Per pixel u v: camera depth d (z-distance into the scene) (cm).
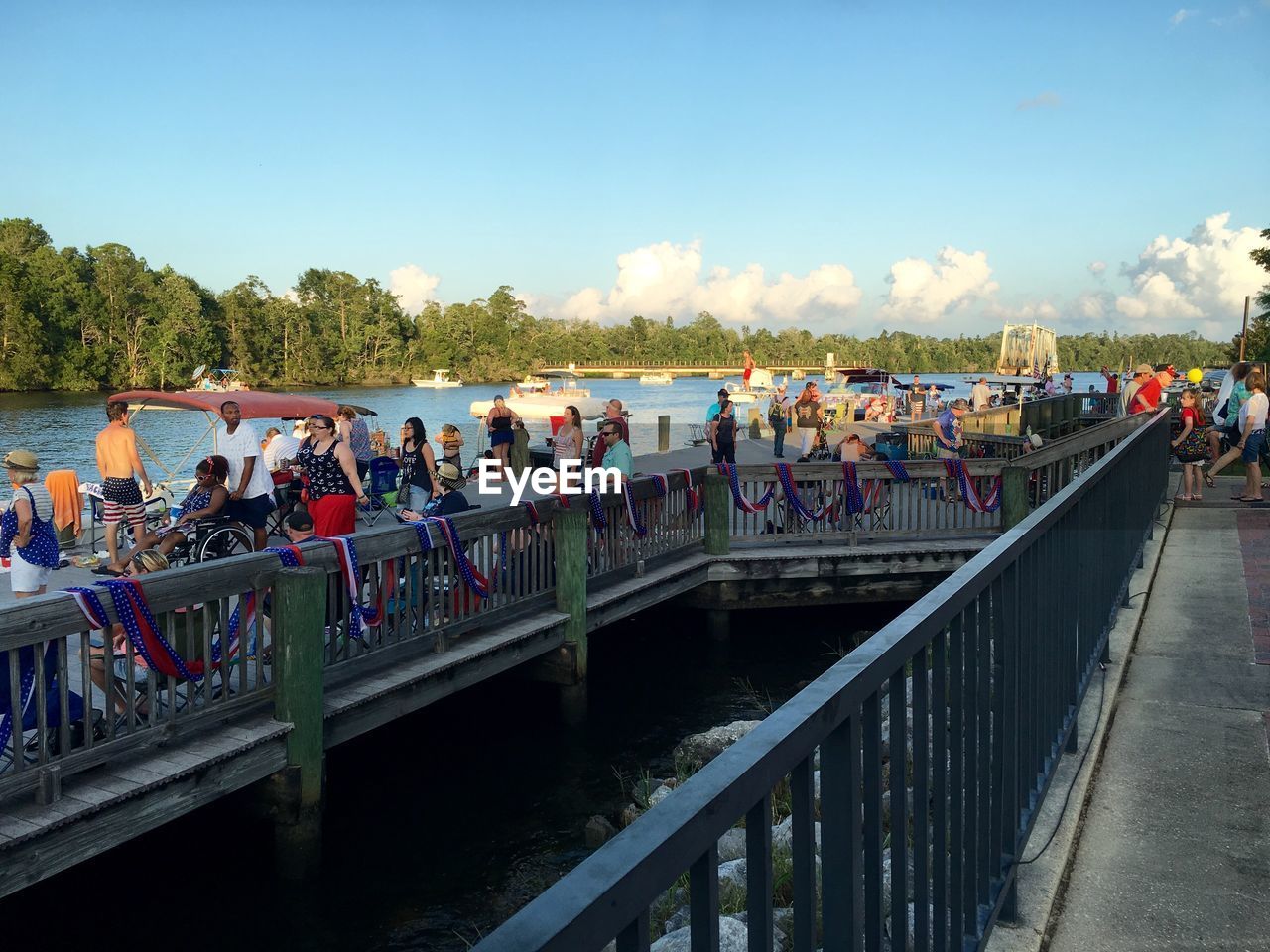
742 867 508
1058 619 433
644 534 1156
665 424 3073
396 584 798
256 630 671
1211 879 364
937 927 256
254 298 16662
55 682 580
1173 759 475
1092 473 532
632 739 982
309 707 674
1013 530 350
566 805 836
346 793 845
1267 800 427
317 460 1020
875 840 202
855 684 185
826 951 190
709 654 1253
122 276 13550
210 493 1099
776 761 152
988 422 2031
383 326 18512
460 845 761
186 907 657
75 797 547
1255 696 556
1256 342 5419
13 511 946
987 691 304
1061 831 401
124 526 1407
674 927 487
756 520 1316
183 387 13300
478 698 1044
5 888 503
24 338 11800
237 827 688
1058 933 331
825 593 1284
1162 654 636
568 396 6128
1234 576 842
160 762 596
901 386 5916
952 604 255
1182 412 1275
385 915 661
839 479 1315
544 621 947
